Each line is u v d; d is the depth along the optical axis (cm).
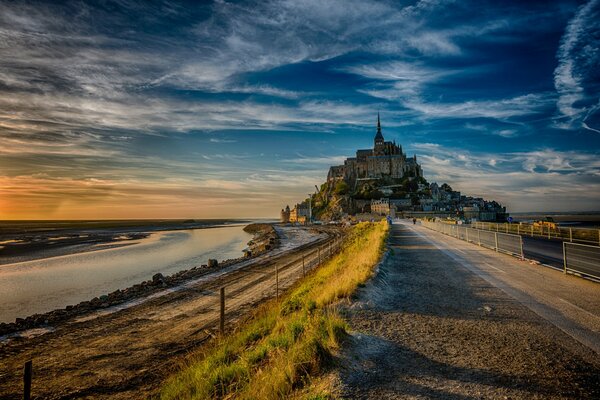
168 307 1991
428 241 3650
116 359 1231
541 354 694
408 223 9800
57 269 3981
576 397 529
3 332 1580
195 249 6625
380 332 827
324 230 11862
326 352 655
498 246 2789
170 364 1156
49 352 1323
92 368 1154
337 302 1086
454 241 3650
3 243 7712
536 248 2684
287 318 1091
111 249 6450
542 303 1095
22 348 1373
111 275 3556
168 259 4959
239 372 736
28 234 11362
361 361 652
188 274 3136
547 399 523
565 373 609
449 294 1239
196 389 735
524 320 923
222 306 1282
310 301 1160
